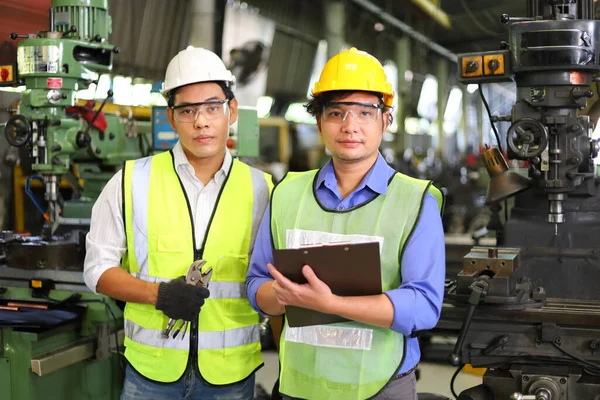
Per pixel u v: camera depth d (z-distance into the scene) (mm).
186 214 1989
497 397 2146
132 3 6047
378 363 1693
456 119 15633
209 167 2039
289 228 1788
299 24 11211
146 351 1953
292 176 1888
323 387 1722
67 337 2648
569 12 2311
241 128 3646
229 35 8781
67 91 2826
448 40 12766
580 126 2309
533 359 2129
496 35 8758
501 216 3098
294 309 1640
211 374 1958
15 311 2609
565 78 2260
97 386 2797
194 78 1926
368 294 1607
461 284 2078
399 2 9484
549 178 2328
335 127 1735
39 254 2736
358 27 10891
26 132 2826
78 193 3617
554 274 2369
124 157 3568
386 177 1761
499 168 2512
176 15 6852
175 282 1864
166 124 3619
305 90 12398
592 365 2025
